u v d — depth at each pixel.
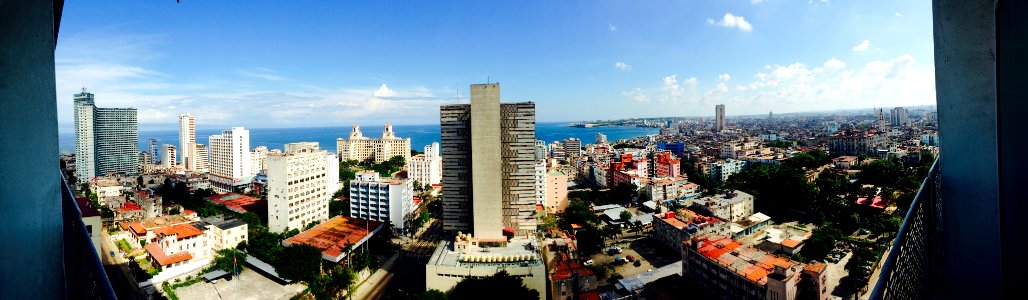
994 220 4.52
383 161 195.12
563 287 51.50
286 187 84.19
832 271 61.25
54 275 3.73
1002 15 3.68
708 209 87.62
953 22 4.66
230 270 62.00
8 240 3.36
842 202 90.12
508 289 47.81
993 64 4.36
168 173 152.00
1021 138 3.54
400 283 63.31
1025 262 3.63
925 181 6.51
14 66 3.37
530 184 66.88
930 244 6.09
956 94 4.75
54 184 3.72
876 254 62.81
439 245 61.53
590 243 73.44
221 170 153.62
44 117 3.62
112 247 72.88
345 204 106.25
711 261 52.72
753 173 117.50
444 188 68.75
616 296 56.19
